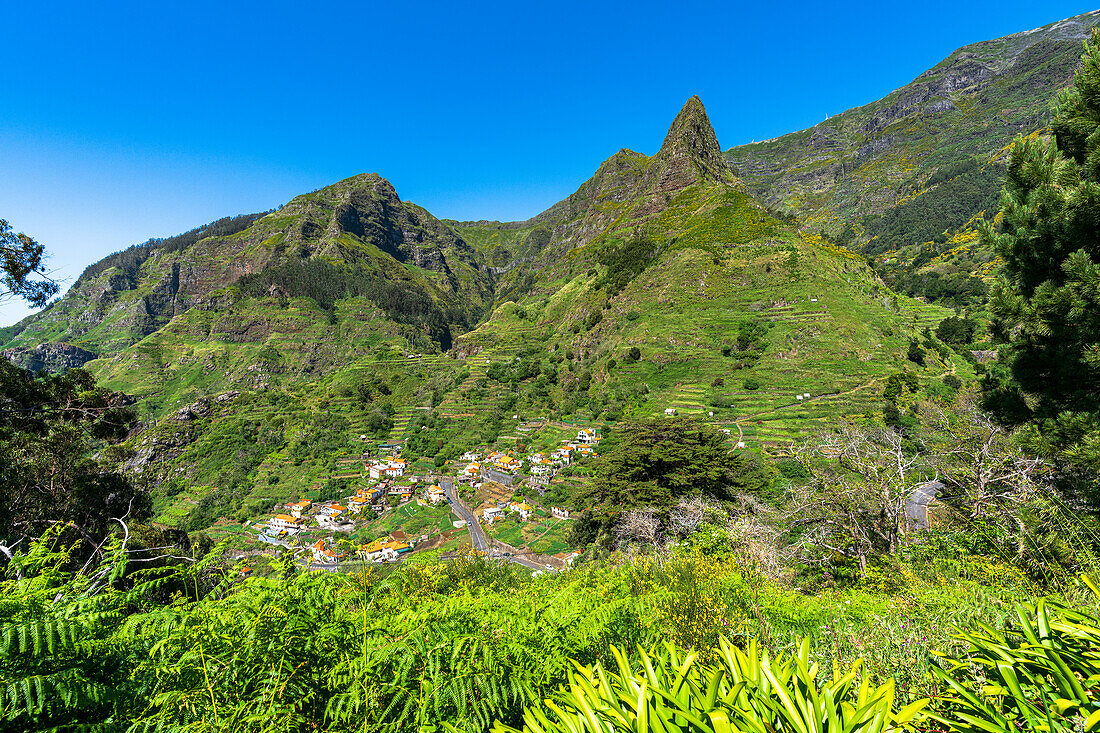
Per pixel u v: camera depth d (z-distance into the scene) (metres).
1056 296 6.49
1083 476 6.77
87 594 2.19
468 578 6.58
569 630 3.30
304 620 2.34
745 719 1.04
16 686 1.60
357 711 2.20
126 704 1.90
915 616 3.81
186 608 2.37
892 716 1.07
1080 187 6.28
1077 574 4.21
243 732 1.94
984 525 7.45
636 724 1.08
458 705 2.24
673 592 5.02
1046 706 1.22
